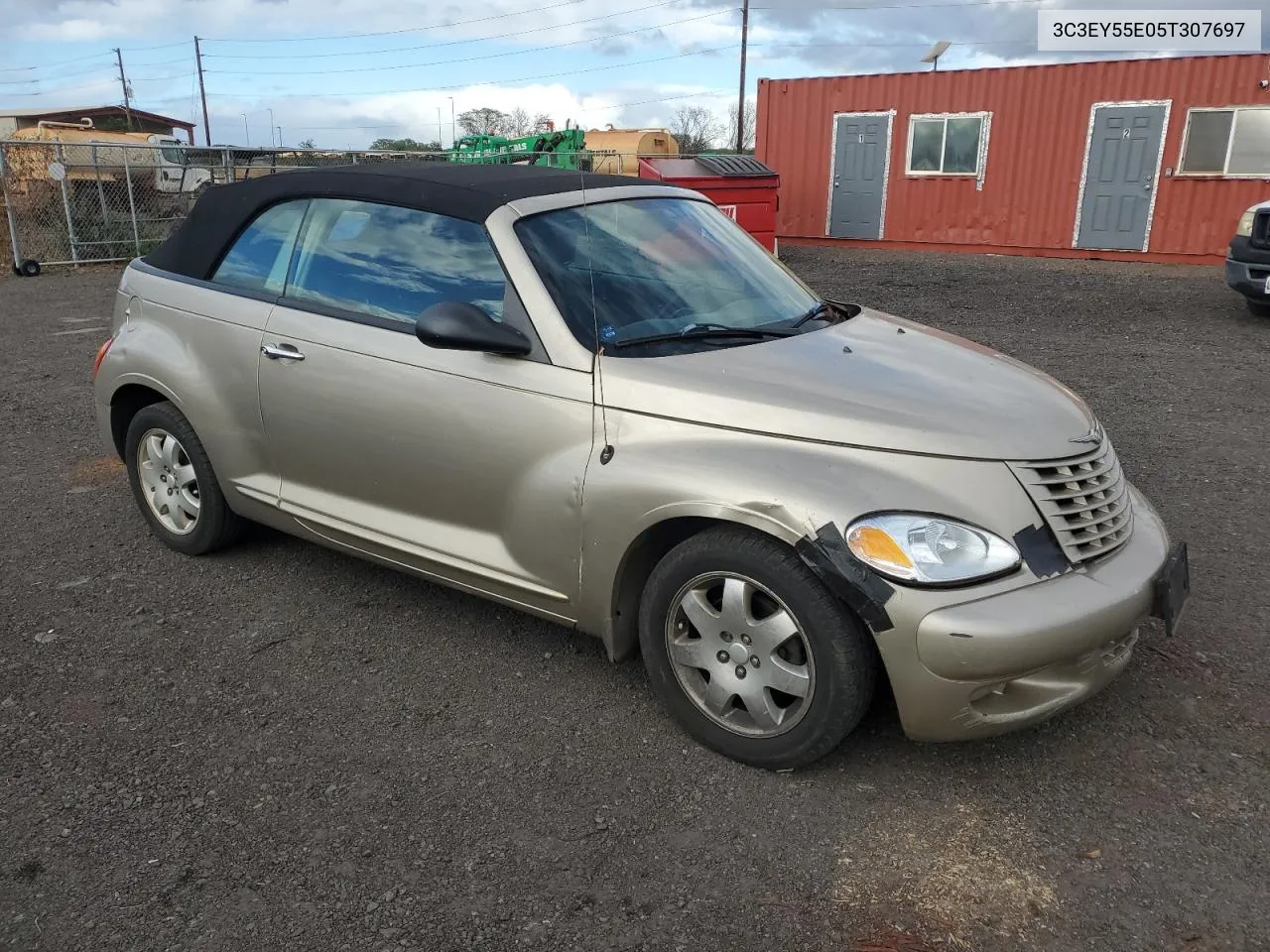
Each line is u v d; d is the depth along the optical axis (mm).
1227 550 4609
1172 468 5805
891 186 19484
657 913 2467
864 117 19422
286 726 3270
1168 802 2863
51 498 5398
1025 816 2812
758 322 3611
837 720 2811
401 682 3541
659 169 15773
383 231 3746
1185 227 16828
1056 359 8859
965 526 2721
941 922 2428
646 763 3070
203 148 17062
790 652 2902
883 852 2676
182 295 4281
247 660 3686
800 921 2438
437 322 3164
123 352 4457
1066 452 2973
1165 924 2414
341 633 3900
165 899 2508
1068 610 2697
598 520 3109
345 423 3701
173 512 4555
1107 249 17641
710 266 3824
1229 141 16156
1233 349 9234
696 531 3096
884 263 17422
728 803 2875
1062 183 17781
